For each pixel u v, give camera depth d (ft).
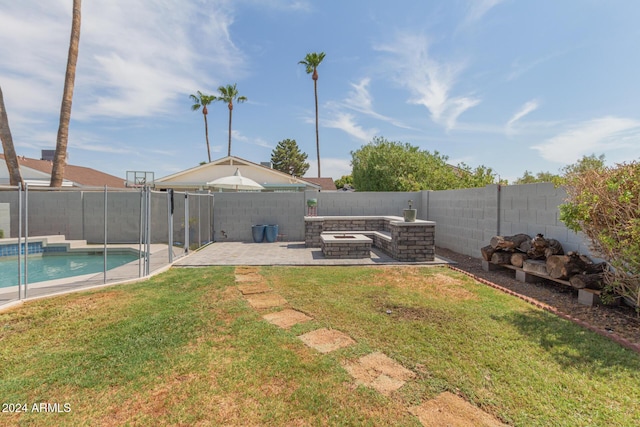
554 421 7.43
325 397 8.30
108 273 22.39
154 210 39.06
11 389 8.70
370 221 35.58
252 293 17.37
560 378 9.16
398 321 13.42
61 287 18.56
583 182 15.02
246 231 39.55
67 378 9.21
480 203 27.78
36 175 65.00
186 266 24.64
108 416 7.70
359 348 11.00
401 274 21.86
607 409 7.83
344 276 21.24
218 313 14.19
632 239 13.06
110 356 10.44
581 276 15.52
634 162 13.55
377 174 56.65
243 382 8.98
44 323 13.14
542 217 20.61
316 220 34.14
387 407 7.95
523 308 14.92
